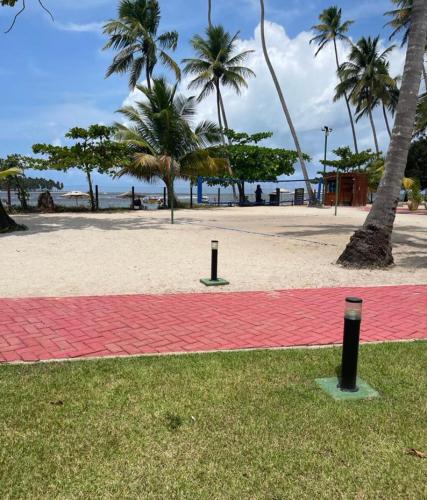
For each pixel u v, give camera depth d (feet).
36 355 14.52
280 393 11.96
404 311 19.99
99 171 86.94
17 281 25.14
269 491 8.24
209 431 10.12
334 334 16.94
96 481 8.43
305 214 84.53
